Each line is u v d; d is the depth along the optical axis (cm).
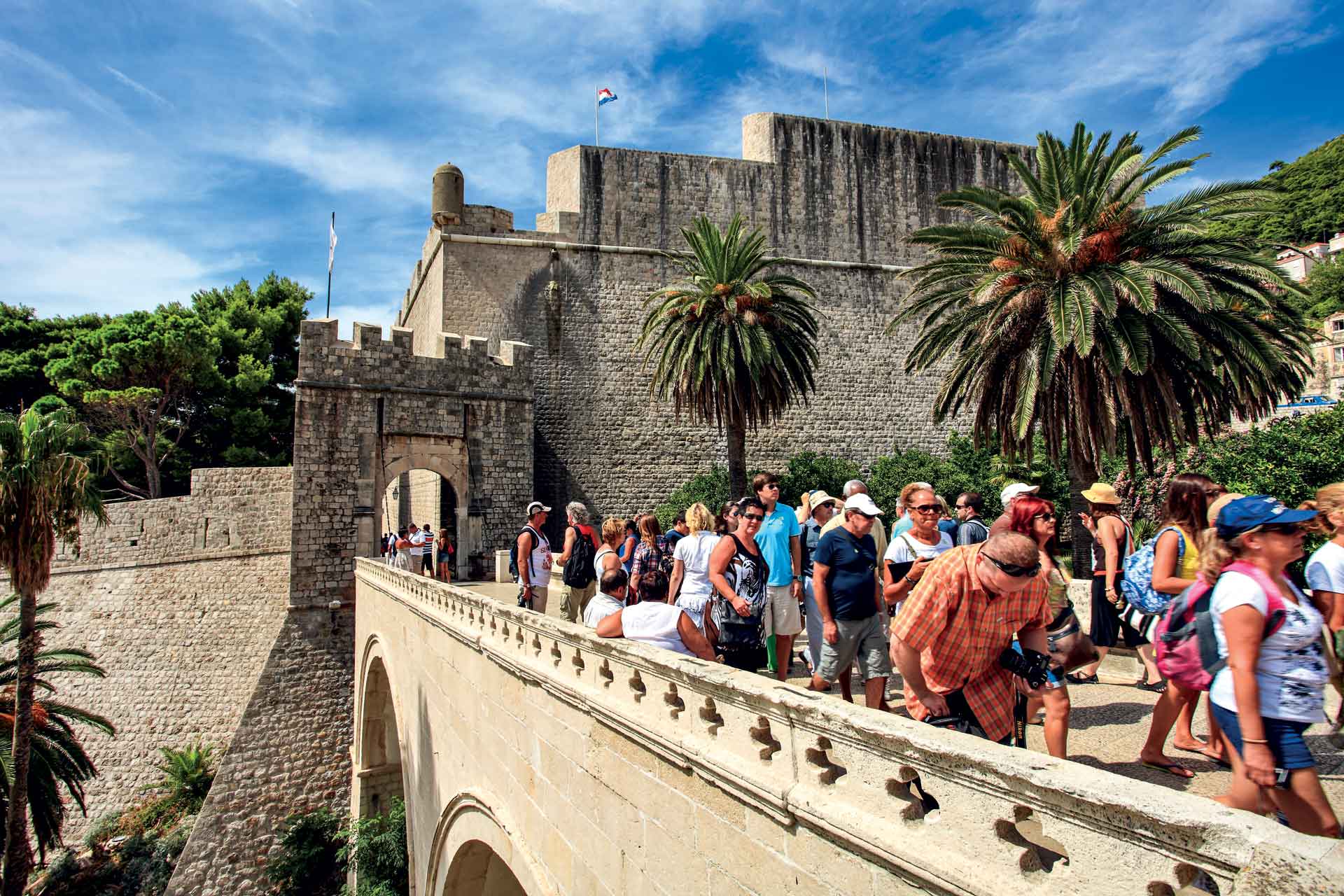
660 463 3300
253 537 2886
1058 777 298
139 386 3672
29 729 1936
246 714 2442
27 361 3881
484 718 1007
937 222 3675
